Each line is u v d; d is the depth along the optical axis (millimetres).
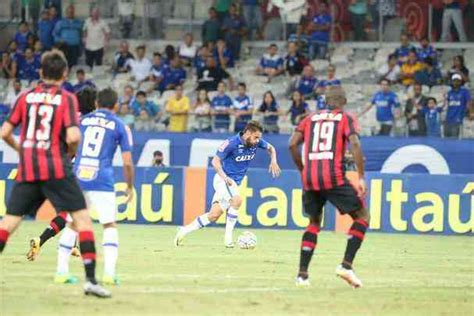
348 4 85375
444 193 59531
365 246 50750
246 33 86062
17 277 33531
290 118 74312
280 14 85312
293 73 81625
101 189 30922
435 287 33719
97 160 30828
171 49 83062
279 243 51000
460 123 72375
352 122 31562
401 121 73312
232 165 47312
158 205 62375
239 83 78438
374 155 72000
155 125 75750
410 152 71562
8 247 45094
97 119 30969
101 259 41000
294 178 60531
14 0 89500
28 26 85750
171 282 33219
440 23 84062
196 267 38500
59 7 86438
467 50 83750
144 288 31203
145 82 83562
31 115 27812
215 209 47406
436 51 82312
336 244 51375
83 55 87062
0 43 89062
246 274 36438
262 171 60906
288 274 36750
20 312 25953
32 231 55062
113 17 89500
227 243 48031
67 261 32094
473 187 59375
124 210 62562
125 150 30844
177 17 89625
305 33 84812
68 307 26781
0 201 63219
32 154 27703
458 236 58875
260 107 74875
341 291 31609
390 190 60031
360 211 31969
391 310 27953
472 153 71000
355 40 85625
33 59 84688
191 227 47719
